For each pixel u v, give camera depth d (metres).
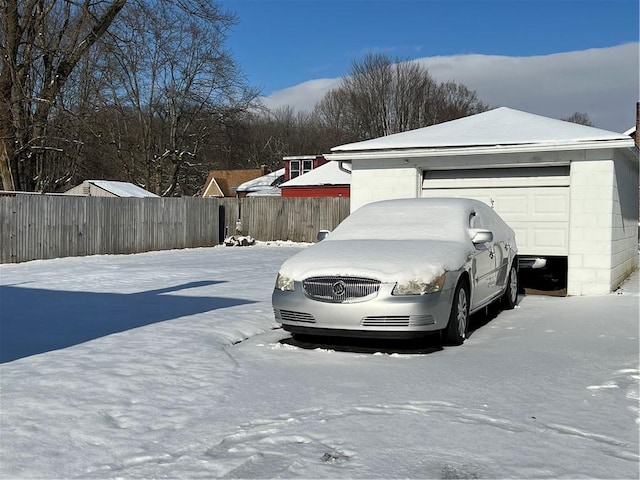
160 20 29.48
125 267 16.83
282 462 3.64
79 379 5.39
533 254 11.17
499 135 11.51
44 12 25.03
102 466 3.63
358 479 3.38
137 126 42.31
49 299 10.51
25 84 24.92
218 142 44.69
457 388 5.08
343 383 5.28
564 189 10.95
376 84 61.34
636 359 5.98
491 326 8.00
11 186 23.92
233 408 4.63
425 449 3.80
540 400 4.75
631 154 11.39
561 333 7.34
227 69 42.38
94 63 32.38
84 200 20.88
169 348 6.55
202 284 12.66
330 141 66.00
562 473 3.43
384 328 6.30
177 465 3.63
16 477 3.48
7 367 5.83
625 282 12.09
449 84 63.31
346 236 8.07
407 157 11.83
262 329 7.89
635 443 3.88
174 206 24.61
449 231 7.78
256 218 28.62
